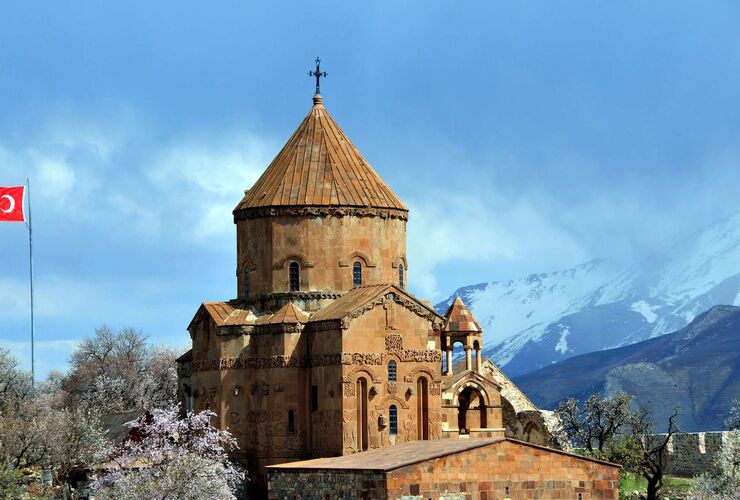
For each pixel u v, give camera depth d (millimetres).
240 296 111312
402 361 104438
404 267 112438
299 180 110312
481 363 119375
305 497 88188
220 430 106188
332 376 103125
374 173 113188
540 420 119250
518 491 83375
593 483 84938
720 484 102875
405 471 81062
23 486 105062
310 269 108562
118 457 101812
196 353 110625
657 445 118250
